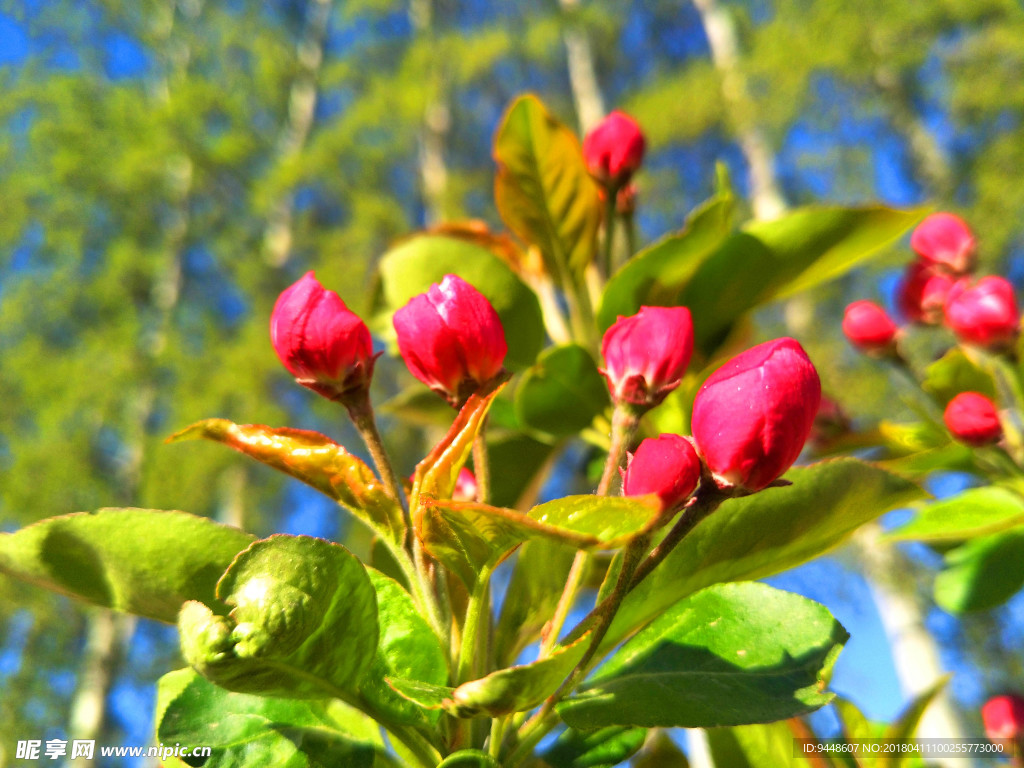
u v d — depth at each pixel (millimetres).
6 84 1619
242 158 1649
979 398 177
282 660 85
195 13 1906
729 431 86
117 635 1074
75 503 1111
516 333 175
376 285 193
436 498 91
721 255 169
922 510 196
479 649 95
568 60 1902
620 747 111
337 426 1236
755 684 98
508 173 181
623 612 103
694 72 1323
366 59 2000
